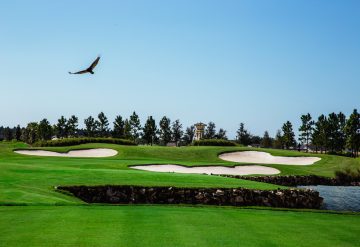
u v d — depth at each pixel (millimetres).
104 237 13258
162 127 145750
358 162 59875
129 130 139125
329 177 56000
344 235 15328
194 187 29891
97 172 34688
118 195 28422
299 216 19875
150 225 15414
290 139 142125
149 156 69062
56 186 27125
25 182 27859
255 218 18359
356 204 36594
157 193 29094
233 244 13070
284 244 13398
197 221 16734
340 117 130000
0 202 19953
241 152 75188
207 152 73438
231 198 30188
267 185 34312
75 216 16719
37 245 12141
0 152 63688
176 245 12625
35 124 154000
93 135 152250
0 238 12875
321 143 128625
